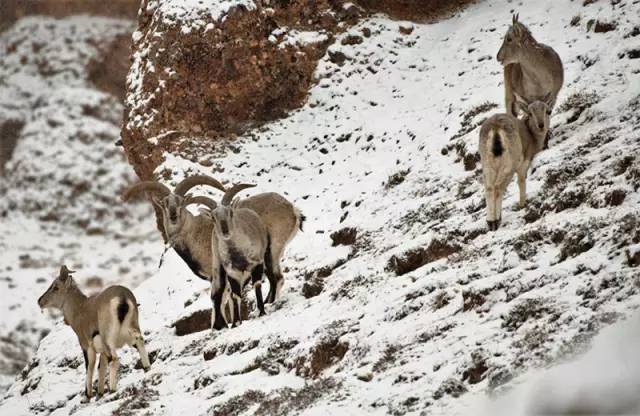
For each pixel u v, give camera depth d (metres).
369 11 83.12
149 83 78.88
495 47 74.88
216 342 50.31
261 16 78.69
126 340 50.62
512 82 56.41
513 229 46.59
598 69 60.50
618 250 38.31
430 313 41.84
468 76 73.06
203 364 49.41
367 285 49.53
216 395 44.25
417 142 67.38
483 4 83.25
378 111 74.62
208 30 77.56
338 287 51.38
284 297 54.22
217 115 77.75
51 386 58.44
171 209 52.06
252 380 44.19
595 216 41.91
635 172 43.72
